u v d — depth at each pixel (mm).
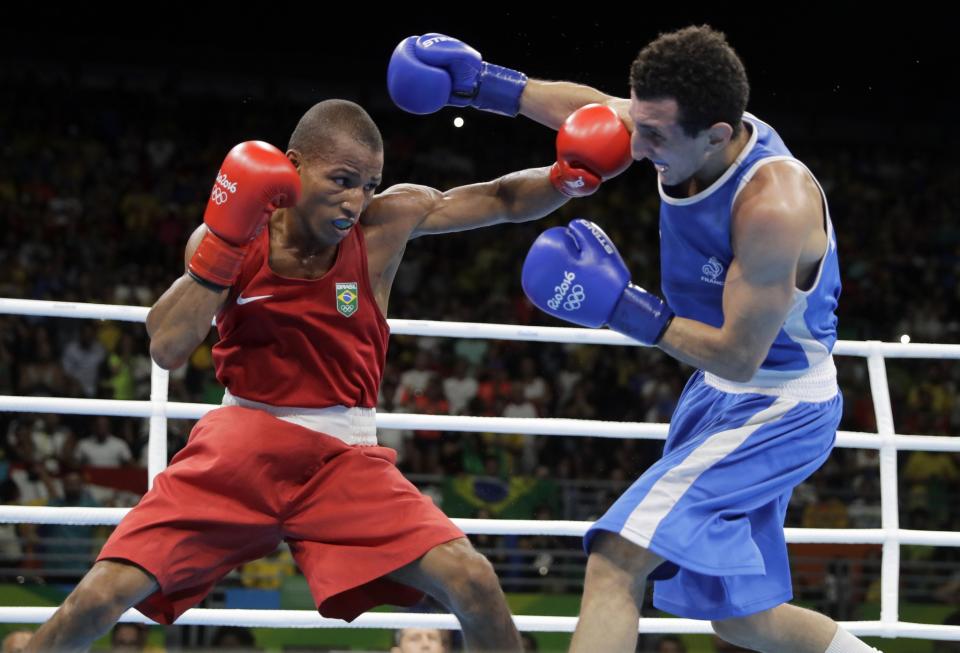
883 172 15320
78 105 13648
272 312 2521
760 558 2529
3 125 13141
